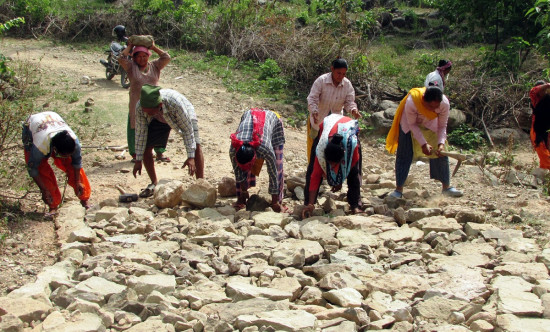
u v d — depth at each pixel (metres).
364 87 11.48
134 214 5.71
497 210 5.95
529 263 4.60
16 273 4.57
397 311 3.89
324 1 14.55
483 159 8.02
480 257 4.77
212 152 8.41
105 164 7.73
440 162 6.27
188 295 4.14
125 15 15.20
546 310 3.85
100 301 4.02
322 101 6.65
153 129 6.32
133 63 7.14
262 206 6.11
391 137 6.29
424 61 13.27
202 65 12.95
